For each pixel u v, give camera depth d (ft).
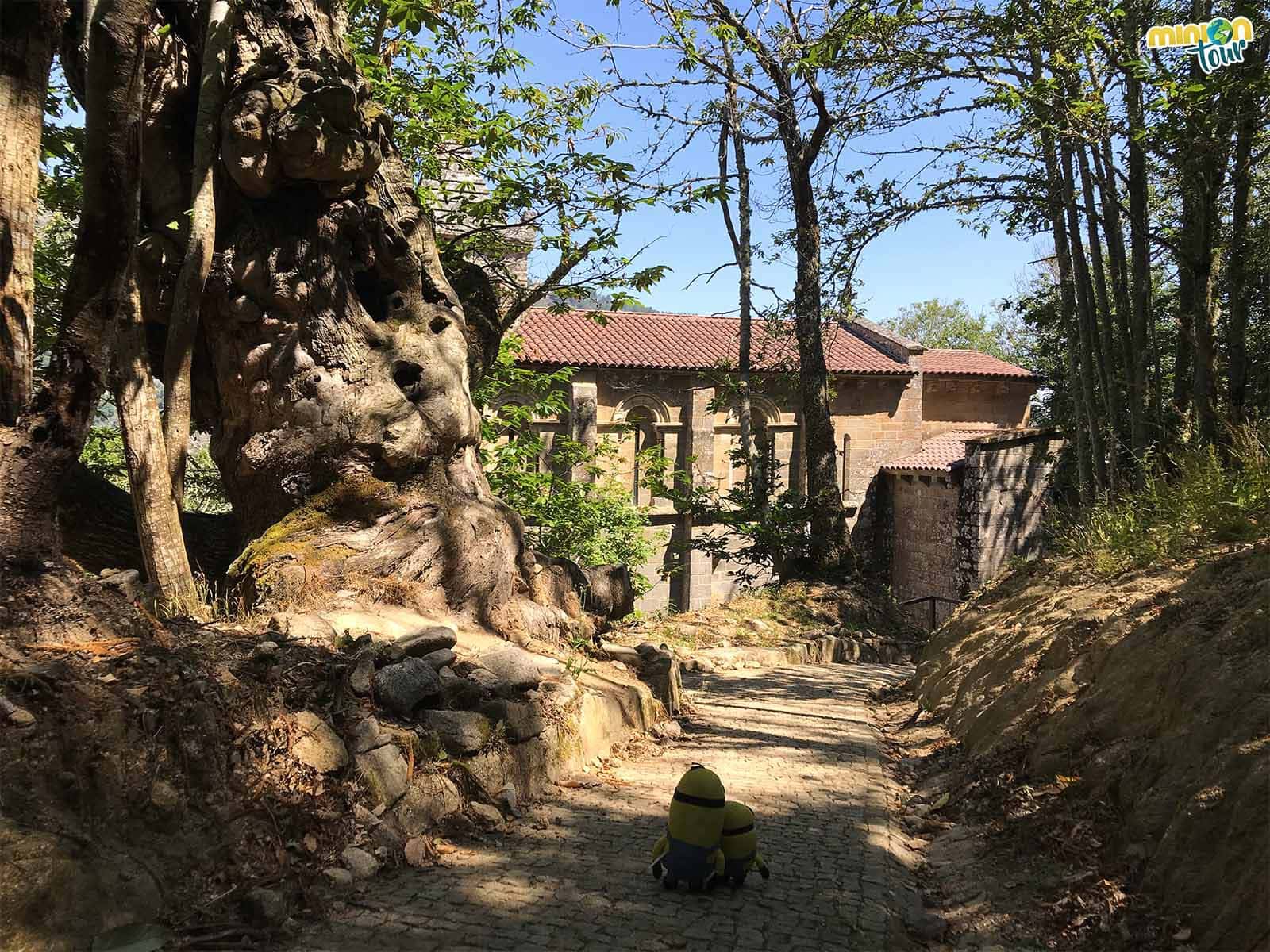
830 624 59.67
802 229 65.72
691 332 100.58
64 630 15.80
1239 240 44.09
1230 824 11.78
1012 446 86.79
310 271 26.45
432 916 13.41
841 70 50.83
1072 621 23.17
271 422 26.55
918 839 18.85
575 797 20.33
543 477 56.44
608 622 34.45
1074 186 46.37
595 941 12.90
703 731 28.94
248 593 23.49
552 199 43.32
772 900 14.85
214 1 24.30
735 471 97.91
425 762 17.71
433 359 27.81
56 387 17.61
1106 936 12.21
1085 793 16.07
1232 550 21.57
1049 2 39.52
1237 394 45.80
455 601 25.79
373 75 38.11
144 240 26.07
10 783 11.86
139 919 11.73
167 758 13.85
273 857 13.89
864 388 104.63
